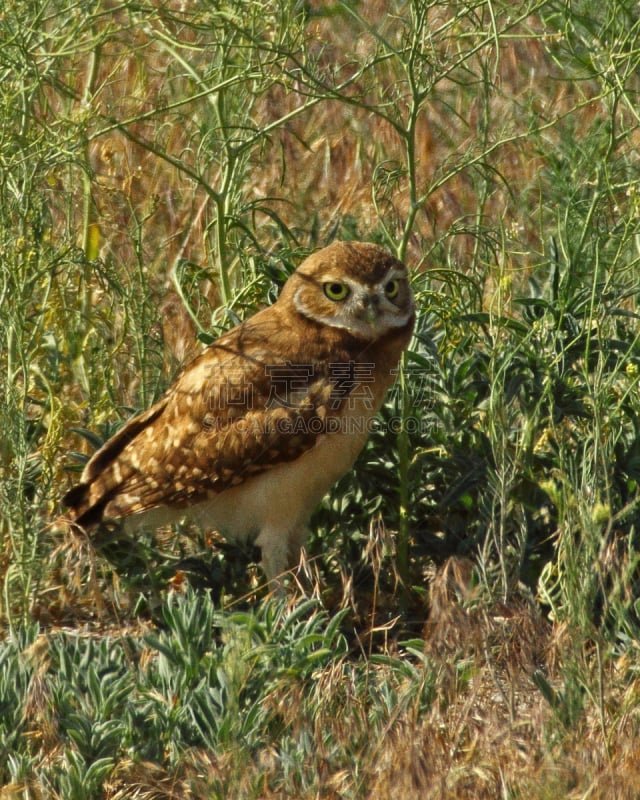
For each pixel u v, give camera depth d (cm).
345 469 989
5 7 940
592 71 1070
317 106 1483
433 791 646
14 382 962
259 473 975
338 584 1024
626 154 1178
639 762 675
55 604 973
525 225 1391
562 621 764
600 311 960
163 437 999
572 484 836
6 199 930
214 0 1048
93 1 1001
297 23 1126
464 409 1012
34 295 1110
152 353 1150
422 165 1440
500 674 797
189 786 687
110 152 1215
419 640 855
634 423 984
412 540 1022
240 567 1018
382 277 973
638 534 930
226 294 1137
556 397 963
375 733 713
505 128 1209
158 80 1372
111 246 1253
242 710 746
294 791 675
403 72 1374
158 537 1089
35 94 1093
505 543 936
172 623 819
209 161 1221
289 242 1227
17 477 927
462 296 1135
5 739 718
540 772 658
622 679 770
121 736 725
